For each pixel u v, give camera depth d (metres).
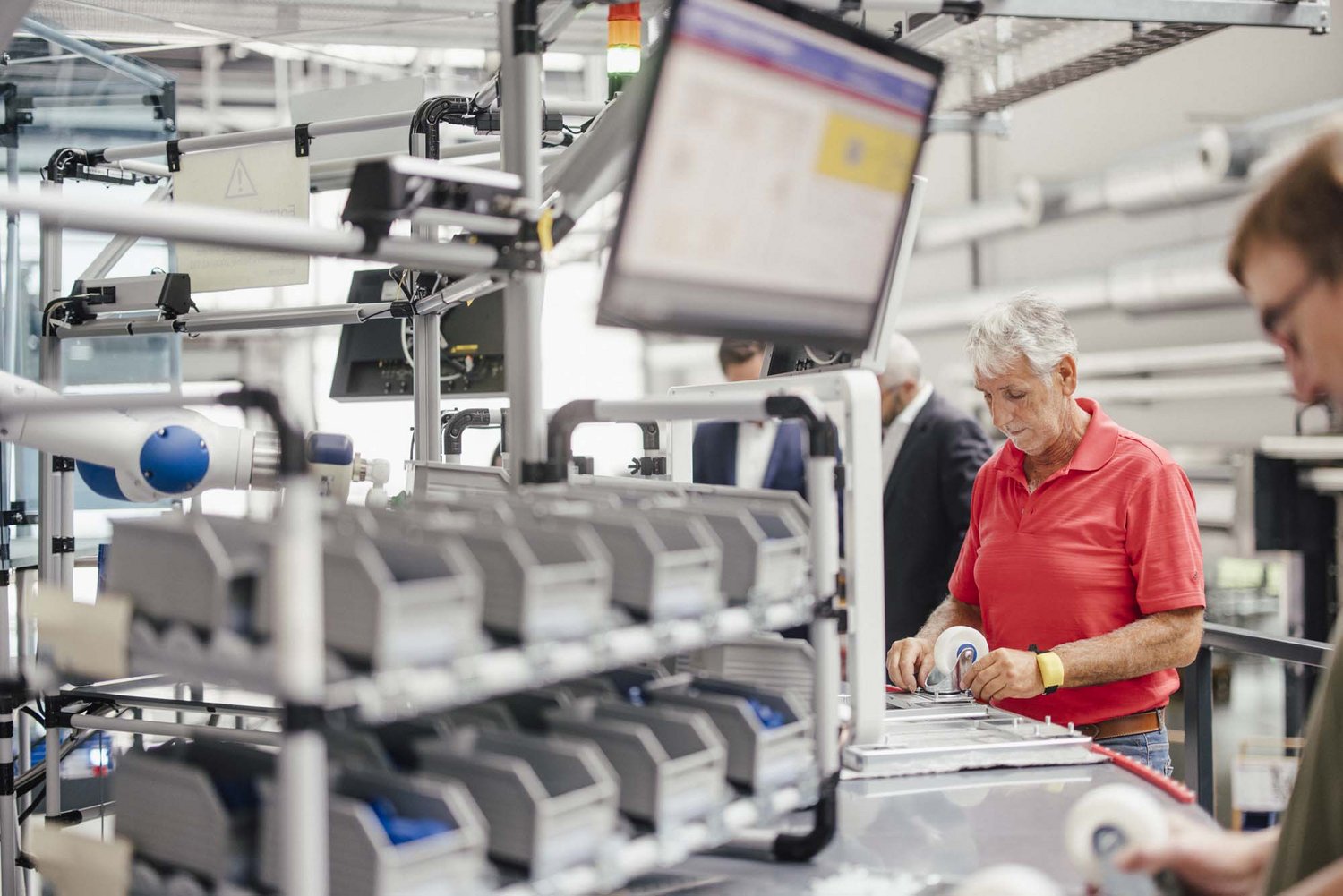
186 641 0.90
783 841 1.28
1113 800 1.12
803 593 1.25
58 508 2.62
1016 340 2.10
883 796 1.48
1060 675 1.88
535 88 1.22
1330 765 1.00
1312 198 0.84
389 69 6.57
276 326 2.54
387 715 0.86
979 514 2.40
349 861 0.86
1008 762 1.58
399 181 1.04
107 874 0.97
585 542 1.03
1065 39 2.14
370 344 3.12
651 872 1.26
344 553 0.88
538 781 1.00
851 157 1.28
